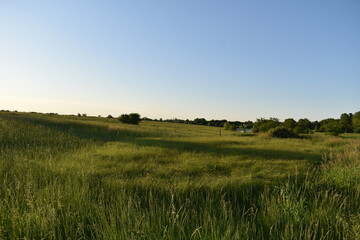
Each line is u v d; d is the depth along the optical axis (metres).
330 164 9.84
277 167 9.84
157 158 11.30
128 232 3.24
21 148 12.03
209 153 13.37
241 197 5.98
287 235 3.35
